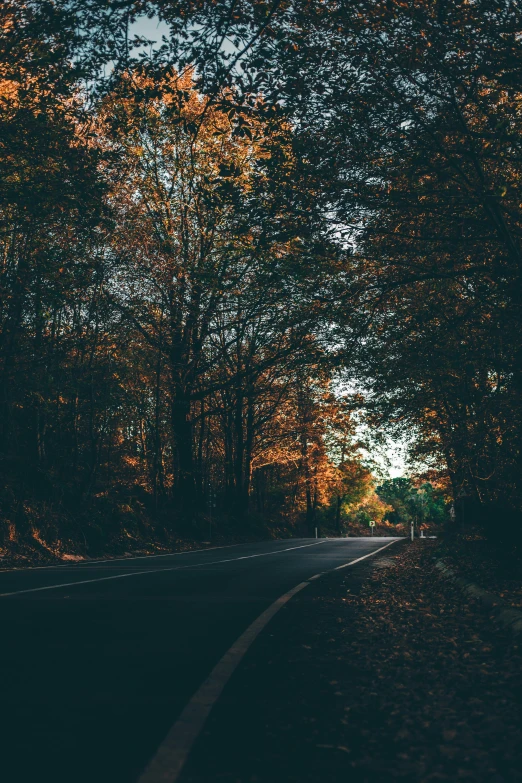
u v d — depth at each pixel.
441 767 4.14
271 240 12.60
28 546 22.72
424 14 10.75
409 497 134.88
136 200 32.00
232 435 51.66
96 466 31.34
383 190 12.59
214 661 6.85
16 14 11.86
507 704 5.42
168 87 11.80
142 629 8.45
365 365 17.34
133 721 4.90
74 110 16.50
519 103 12.87
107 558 25.64
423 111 12.12
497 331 13.98
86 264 22.03
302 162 12.09
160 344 32.72
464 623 9.49
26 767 3.99
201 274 25.20
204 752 4.34
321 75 11.68
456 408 20.77
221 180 12.31
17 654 6.88
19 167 16.92
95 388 28.19
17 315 22.77
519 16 10.52
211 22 10.91
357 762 4.21
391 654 7.33
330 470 69.44
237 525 46.56
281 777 3.97
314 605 11.16
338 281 14.44
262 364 19.06
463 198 12.29
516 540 19.77
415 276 13.43
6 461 25.52
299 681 6.16
